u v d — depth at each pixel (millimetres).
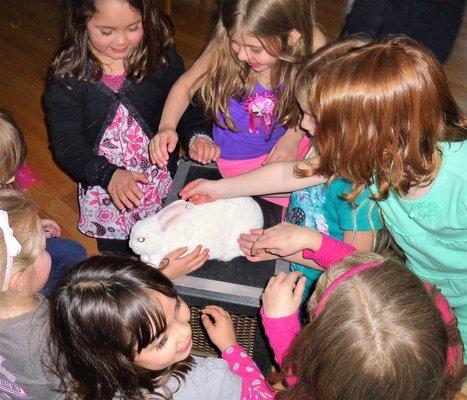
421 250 1039
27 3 2773
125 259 815
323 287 810
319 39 1190
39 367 885
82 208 1462
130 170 1361
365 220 1012
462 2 1534
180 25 2557
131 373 780
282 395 850
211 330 1047
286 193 1213
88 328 750
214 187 1137
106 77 1267
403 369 676
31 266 858
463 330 1175
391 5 1488
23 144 1104
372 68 795
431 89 799
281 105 1227
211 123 1365
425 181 888
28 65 2377
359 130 815
